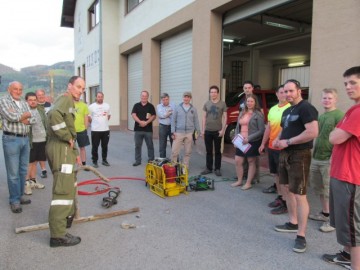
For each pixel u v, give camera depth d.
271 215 4.55
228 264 3.22
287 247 3.59
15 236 3.86
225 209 4.80
